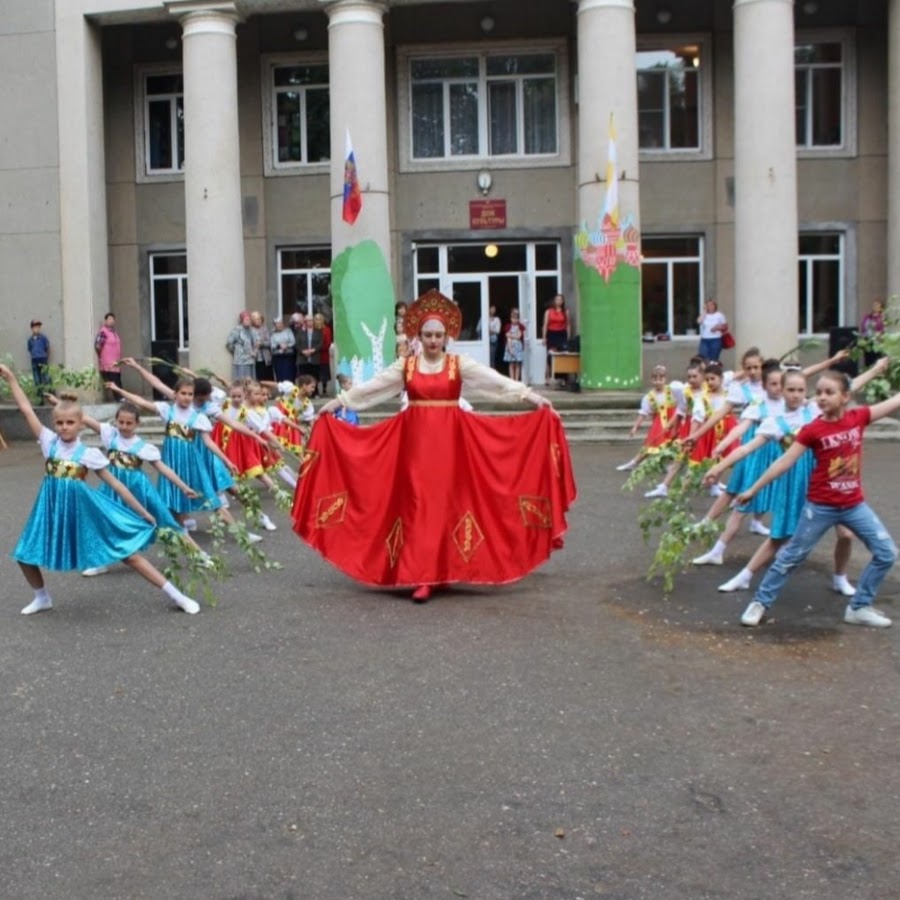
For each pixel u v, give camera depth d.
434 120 23.94
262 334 21.97
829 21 23.06
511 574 8.19
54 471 7.55
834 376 6.86
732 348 22.91
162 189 24.48
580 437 18.34
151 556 9.80
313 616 7.52
